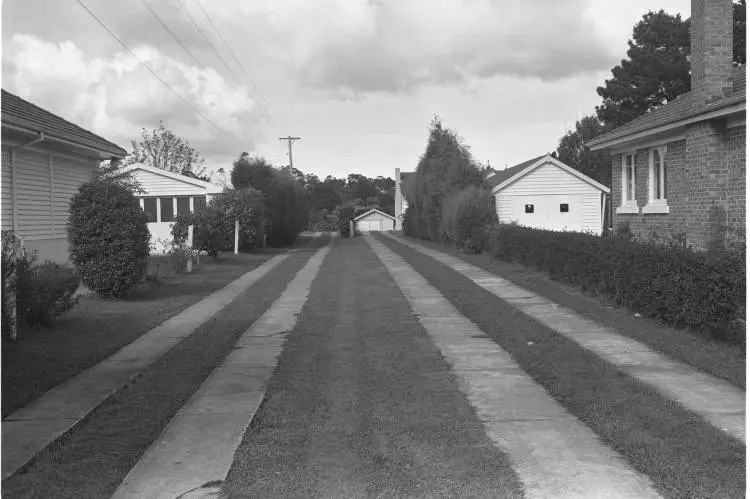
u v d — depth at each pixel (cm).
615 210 2078
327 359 912
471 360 895
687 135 1508
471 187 3117
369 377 808
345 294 1634
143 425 645
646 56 4606
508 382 779
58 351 945
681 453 534
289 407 690
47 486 502
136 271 1498
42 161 1727
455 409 675
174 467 536
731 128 1395
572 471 514
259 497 479
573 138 6284
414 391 743
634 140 1847
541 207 3584
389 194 12925
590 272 1433
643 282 1134
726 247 1198
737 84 1434
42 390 756
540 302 1397
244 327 1175
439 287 1716
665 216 1738
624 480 496
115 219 1470
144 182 3347
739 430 586
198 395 745
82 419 655
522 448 565
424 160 4212
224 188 3378
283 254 3350
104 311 1330
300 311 1364
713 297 915
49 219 1764
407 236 5231
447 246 3478
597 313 1207
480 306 1359
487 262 2402
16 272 1012
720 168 1418
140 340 1070
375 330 1127
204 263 2641
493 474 511
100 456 565
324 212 9900
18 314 1046
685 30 4612
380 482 500
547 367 828
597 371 797
